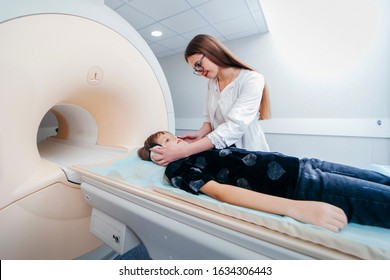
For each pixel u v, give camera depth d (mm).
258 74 1067
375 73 2135
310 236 394
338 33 2264
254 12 2314
